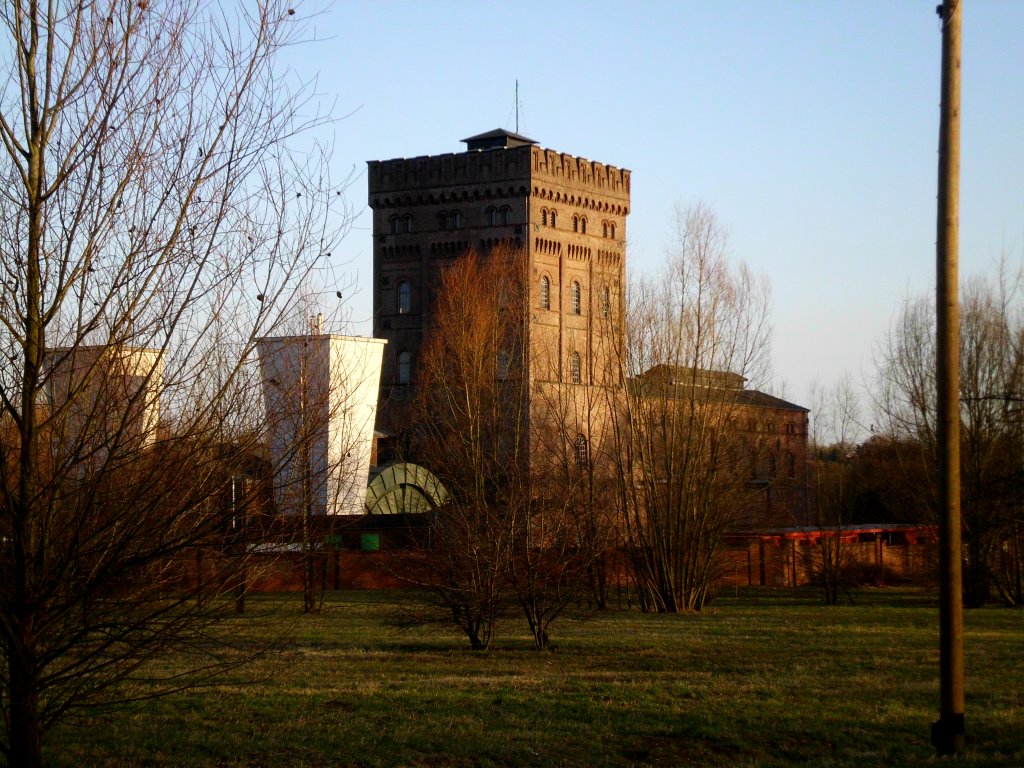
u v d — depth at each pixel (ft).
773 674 77.51
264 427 38.14
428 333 280.51
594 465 141.49
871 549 216.74
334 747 52.01
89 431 35.09
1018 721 58.39
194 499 35.91
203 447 36.09
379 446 223.51
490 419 114.52
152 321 35.81
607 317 158.71
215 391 36.83
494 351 130.21
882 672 78.38
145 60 36.17
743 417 175.63
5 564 34.50
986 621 129.59
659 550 147.84
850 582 201.77
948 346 50.72
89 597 35.01
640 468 151.94
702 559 150.82
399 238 327.26
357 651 89.76
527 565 91.04
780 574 212.43
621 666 82.12
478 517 91.40
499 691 67.97
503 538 90.74
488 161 315.99
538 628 91.91
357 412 101.50
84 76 35.60
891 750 52.37
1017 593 163.53
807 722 58.95
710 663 84.12
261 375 39.24
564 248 319.27
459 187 319.27
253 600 73.26
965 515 146.51
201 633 38.40
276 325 37.83
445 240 321.11
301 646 93.30
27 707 34.73
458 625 93.40
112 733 53.67
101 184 35.60
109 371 35.17
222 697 63.77
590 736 55.62
